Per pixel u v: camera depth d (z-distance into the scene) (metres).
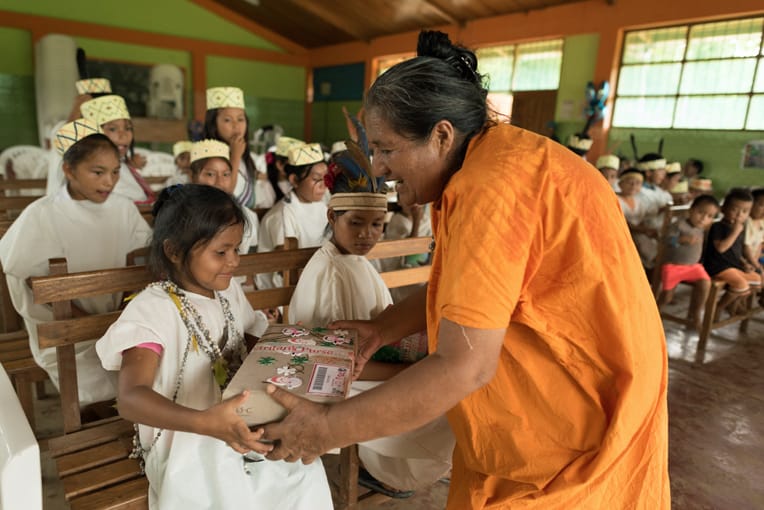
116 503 1.19
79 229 1.92
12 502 0.92
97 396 1.82
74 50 8.29
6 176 4.57
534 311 0.89
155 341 1.12
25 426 0.98
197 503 1.16
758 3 5.52
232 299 1.37
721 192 6.24
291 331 1.25
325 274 1.51
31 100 8.84
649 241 3.93
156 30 9.91
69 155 1.84
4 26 8.44
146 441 1.23
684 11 6.09
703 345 3.32
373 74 10.54
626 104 6.98
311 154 2.60
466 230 0.81
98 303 1.95
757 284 3.56
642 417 0.94
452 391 0.81
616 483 0.95
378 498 1.80
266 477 1.23
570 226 0.84
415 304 1.35
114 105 2.73
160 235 1.18
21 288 1.78
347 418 0.84
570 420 0.93
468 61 0.92
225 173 2.48
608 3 6.75
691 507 1.87
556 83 7.68
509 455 0.98
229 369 1.25
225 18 10.65
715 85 6.16
